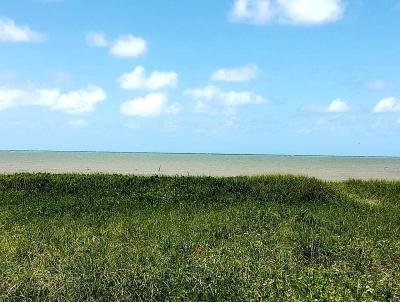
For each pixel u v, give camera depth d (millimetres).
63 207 18203
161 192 21156
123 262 10062
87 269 9672
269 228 14344
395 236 13930
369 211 18750
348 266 10867
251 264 10359
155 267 9812
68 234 13461
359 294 8938
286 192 21406
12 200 19531
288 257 11305
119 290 8852
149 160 97125
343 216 16734
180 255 11156
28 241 12578
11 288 8836
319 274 9891
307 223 15219
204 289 9016
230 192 21578
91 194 20891
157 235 13219
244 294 8844
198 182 22641
